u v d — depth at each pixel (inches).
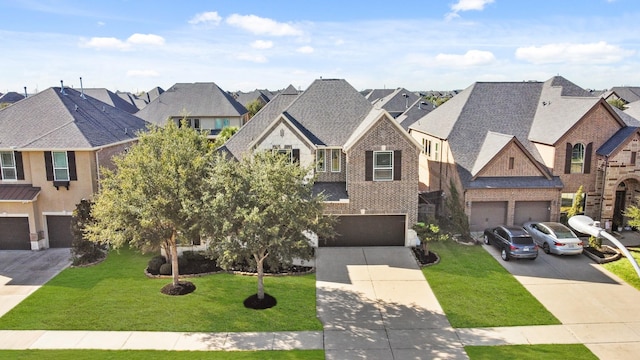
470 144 1302.9
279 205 749.9
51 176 1102.4
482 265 1013.2
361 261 1047.0
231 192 756.6
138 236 803.4
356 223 1148.5
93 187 1112.2
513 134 1332.4
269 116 1353.3
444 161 1348.4
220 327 747.4
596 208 1235.9
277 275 962.7
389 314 792.9
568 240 1043.3
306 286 910.4
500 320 769.6
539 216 1225.4
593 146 1210.0
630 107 1721.2
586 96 1362.0
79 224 1015.0
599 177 1216.2
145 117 2474.2
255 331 736.3
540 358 655.8
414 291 885.2
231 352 670.5
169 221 805.9
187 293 873.5
